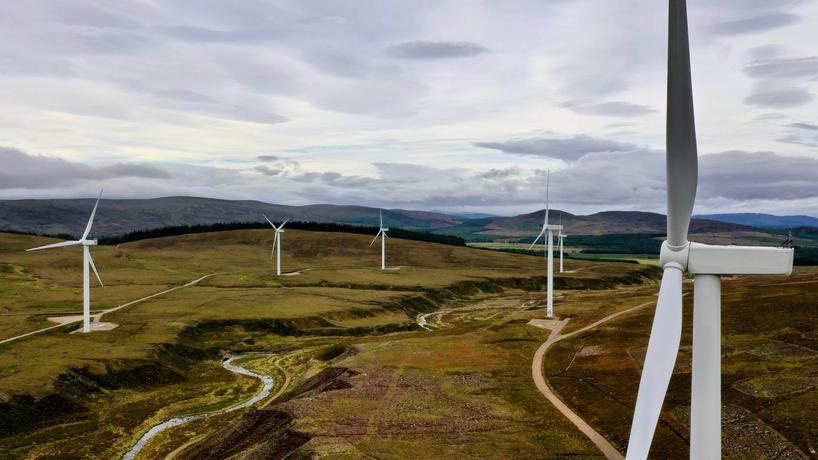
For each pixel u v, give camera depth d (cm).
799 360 7175
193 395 8281
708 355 2845
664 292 2880
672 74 2609
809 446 5022
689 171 2728
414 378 7681
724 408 6056
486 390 7244
